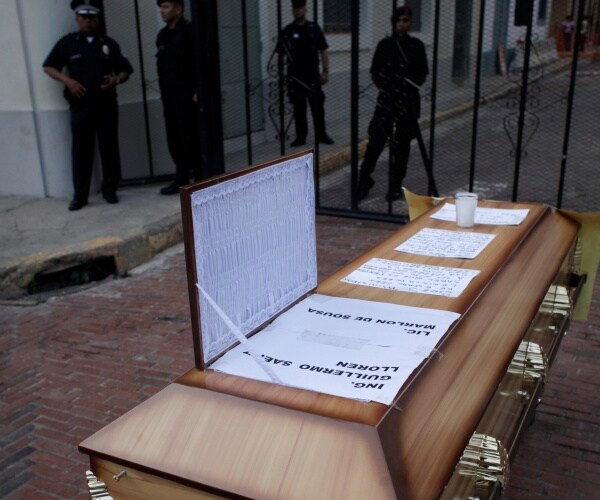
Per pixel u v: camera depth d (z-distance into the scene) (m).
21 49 6.50
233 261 1.52
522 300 1.92
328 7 8.50
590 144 9.18
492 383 1.47
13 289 4.97
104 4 7.00
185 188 1.32
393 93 5.92
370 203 6.78
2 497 2.75
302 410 1.28
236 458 1.23
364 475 1.14
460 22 8.07
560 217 2.87
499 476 1.46
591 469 2.78
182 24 6.51
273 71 7.15
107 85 6.21
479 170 8.09
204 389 1.39
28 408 3.42
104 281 5.25
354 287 1.96
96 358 3.93
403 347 1.53
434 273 2.06
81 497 2.73
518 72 6.99
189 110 6.60
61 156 6.80
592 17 11.01
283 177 1.67
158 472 1.26
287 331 1.65
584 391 3.34
